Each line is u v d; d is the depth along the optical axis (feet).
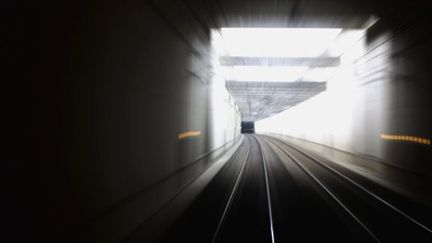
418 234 22.06
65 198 12.42
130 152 19.45
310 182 41.50
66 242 12.60
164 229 21.57
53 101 11.48
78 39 13.03
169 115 28.68
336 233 21.86
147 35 21.90
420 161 32.81
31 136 10.34
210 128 55.88
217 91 65.57
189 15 32.48
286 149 101.86
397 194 34.35
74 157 13.00
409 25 32.76
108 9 15.79
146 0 21.22
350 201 31.07
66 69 12.23
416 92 33.50
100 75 15.11
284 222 24.02
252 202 29.99
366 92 51.88
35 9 10.40
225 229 22.13
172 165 30.09
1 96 9.07
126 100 18.57
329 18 36.88
